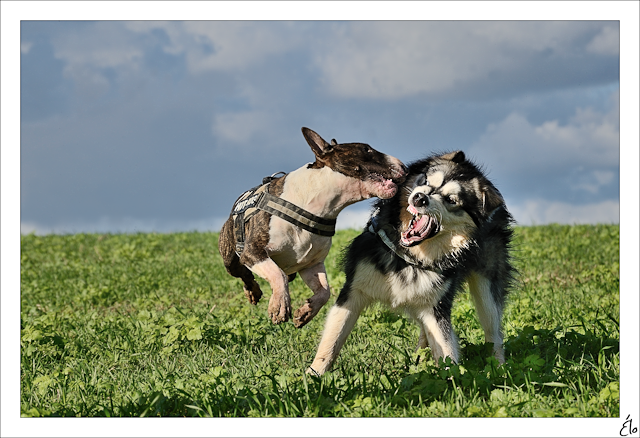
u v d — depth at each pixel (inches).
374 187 198.7
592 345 229.3
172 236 743.1
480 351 237.1
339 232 668.7
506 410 163.5
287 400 170.9
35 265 561.6
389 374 207.9
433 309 216.4
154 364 234.5
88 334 284.8
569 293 350.3
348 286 221.0
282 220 201.2
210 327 267.9
